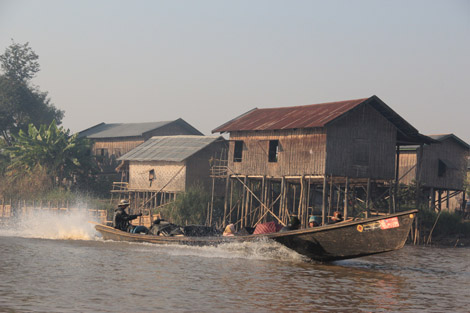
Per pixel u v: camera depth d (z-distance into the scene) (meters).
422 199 70.94
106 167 101.75
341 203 66.19
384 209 62.69
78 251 31.70
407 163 72.88
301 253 30.56
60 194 74.88
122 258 28.98
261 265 28.36
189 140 76.94
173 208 61.28
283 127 56.00
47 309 16.75
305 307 18.78
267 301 19.41
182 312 17.23
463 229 62.16
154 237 35.88
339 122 54.50
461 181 75.62
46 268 24.52
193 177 72.25
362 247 28.81
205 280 23.02
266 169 58.78
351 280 25.09
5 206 72.69
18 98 123.06
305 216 55.22
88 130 110.81
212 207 61.94
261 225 32.81
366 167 55.38
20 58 132.12
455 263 36.69
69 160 85.69
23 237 41.59
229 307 18.22
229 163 62.19
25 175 82.62
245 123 62.19
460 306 20.27
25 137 85.25
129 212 70.19
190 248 34.00
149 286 21.12
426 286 24.58
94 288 20.23
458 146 75.44
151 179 75.12
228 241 32.44
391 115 56.00
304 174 55.31
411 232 58.38
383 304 19.92
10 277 21.80
